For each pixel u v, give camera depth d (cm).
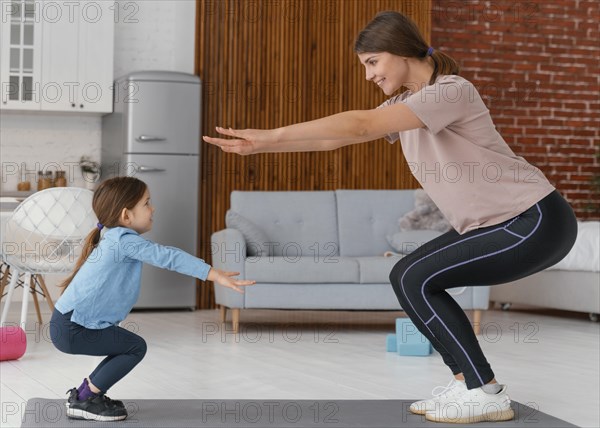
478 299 629
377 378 435
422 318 324
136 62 838
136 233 327
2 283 606
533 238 308
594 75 960
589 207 955
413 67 320
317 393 392
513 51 936
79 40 772
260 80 826
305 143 324
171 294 773
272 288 617
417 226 693
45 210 520
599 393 401
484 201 313
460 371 336
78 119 819
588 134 961
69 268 526
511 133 939
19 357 479
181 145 770
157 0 843
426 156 320
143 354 329
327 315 775
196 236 778
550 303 740
